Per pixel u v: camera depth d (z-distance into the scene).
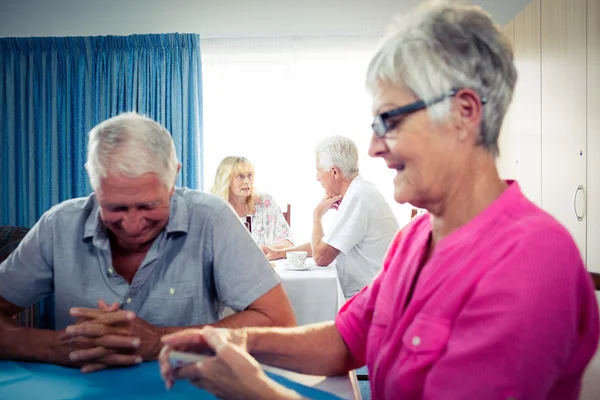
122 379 0.94
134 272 1.22
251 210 3.25
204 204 1.25
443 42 0.71
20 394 0.87
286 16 4.14
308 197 4.21
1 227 2.08
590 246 2.35
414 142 0.74
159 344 1.05
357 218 2.45
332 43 4.14
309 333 1.00
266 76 4.19
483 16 0.73
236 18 4.14
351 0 4.11
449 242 0.75
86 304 1.19
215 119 4.21
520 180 3.42
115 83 4.04
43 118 4.07
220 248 1.21
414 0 4.08
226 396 0.76
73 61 4.07
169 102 4.05
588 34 2.32
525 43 3.30
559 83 2.70
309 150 4.18
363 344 0.98
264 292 1.19
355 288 2.54
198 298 1.22
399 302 0.83
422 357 0.71
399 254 0.91
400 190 0.79
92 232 1.17
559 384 0.69
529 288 0.61
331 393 0.88
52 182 4.09
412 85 0.72
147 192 1.01
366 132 4.16
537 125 3.07
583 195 2.39
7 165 4.11
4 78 4.08
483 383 0.60
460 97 0.72
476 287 0.67
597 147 2.25
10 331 1.08
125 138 0.99
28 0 4.13
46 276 1.25
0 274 1.24
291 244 3.27
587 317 0.65
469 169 0.75
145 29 4.15
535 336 0.59
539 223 0.66
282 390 0.75
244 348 0.88
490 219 0.72
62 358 1.02
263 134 4.22
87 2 4.13
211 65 4.17
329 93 4.16
